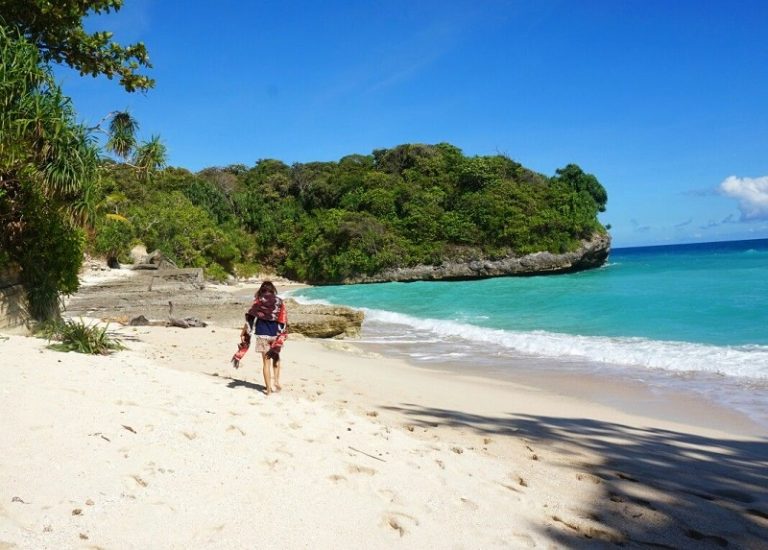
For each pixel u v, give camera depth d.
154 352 9.64
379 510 3.39
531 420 7.05
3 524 2.52
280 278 68.12
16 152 8.05
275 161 88.31
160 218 49.97
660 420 7.38
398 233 64.44
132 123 10.01
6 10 9.55
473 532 3.31
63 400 4.42
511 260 60.72
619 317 18.39
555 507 3.90
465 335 16.80
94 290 23.89
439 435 5.77
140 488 3.16
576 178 69.56
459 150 78.56
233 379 7.61
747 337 13.48
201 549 2.65
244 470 3.65
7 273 9.25
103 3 10.37
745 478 4.98
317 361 11.03
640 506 4.10
